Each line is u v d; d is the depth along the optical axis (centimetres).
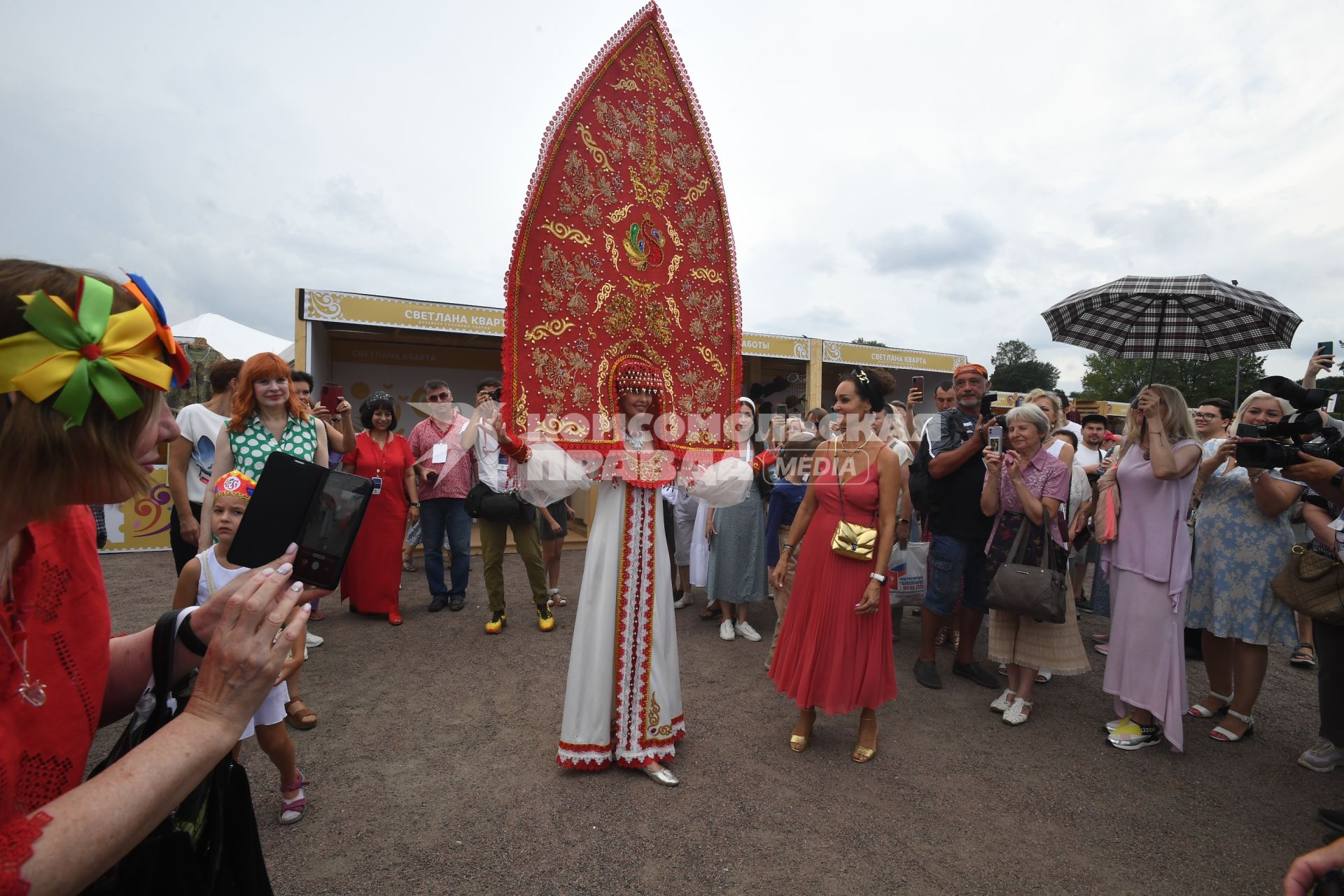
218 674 91
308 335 855
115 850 75
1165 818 276
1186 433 329
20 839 69
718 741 337
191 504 386
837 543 309
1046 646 360
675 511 595
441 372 1182
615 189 294
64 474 75
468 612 555
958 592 416
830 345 1273
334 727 344
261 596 94
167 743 84
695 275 324
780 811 274
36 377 72
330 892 221
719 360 333
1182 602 328
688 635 512
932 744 341
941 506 423
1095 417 663
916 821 270
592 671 296
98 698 91
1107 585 561
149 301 88
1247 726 348
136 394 81
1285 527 348
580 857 242
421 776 296
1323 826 272
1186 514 329
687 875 233
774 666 339
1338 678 299
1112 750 338
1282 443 267
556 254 276
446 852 243
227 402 390
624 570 297
